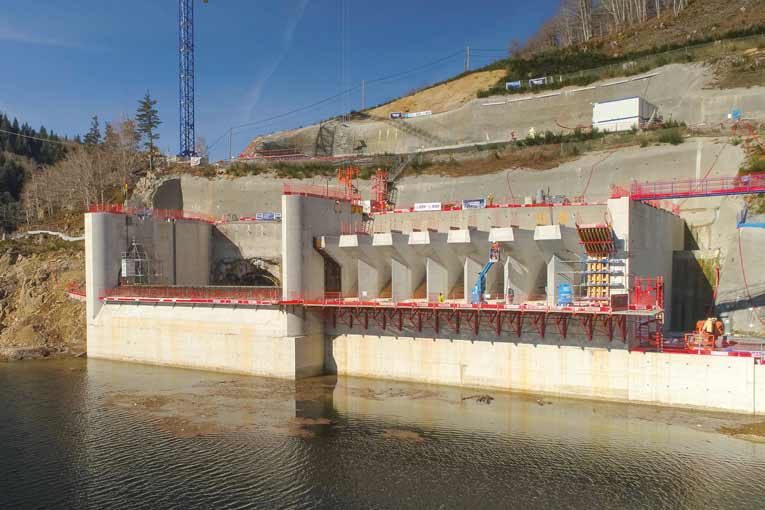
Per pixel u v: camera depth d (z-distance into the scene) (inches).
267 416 1385.3
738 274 1696.6
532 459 1107.3
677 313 1841.8
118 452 1181.7
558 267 1592.0
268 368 1788.9
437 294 1763.0
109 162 3919.8
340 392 1593.3
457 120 3422.7
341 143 3703.3
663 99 2824.8
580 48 3937.0
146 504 965.2
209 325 1910.7
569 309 1401.3
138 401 1533.0
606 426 1266.0
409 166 2906.0
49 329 2374.5
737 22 3417.8
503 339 1568.7
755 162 1950.1
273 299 1809.8
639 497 957.8
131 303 2084.2
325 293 1870.1
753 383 1282.0
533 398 1486.2
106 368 1962.4
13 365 2020.2
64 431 1306.6
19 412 1449.3
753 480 1004.6
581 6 4547.2
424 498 965.2
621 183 2257.6
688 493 968.3
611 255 1462.8
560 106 3147.1
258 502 962.1
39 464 1130.7
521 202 2426.2
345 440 1220.5
